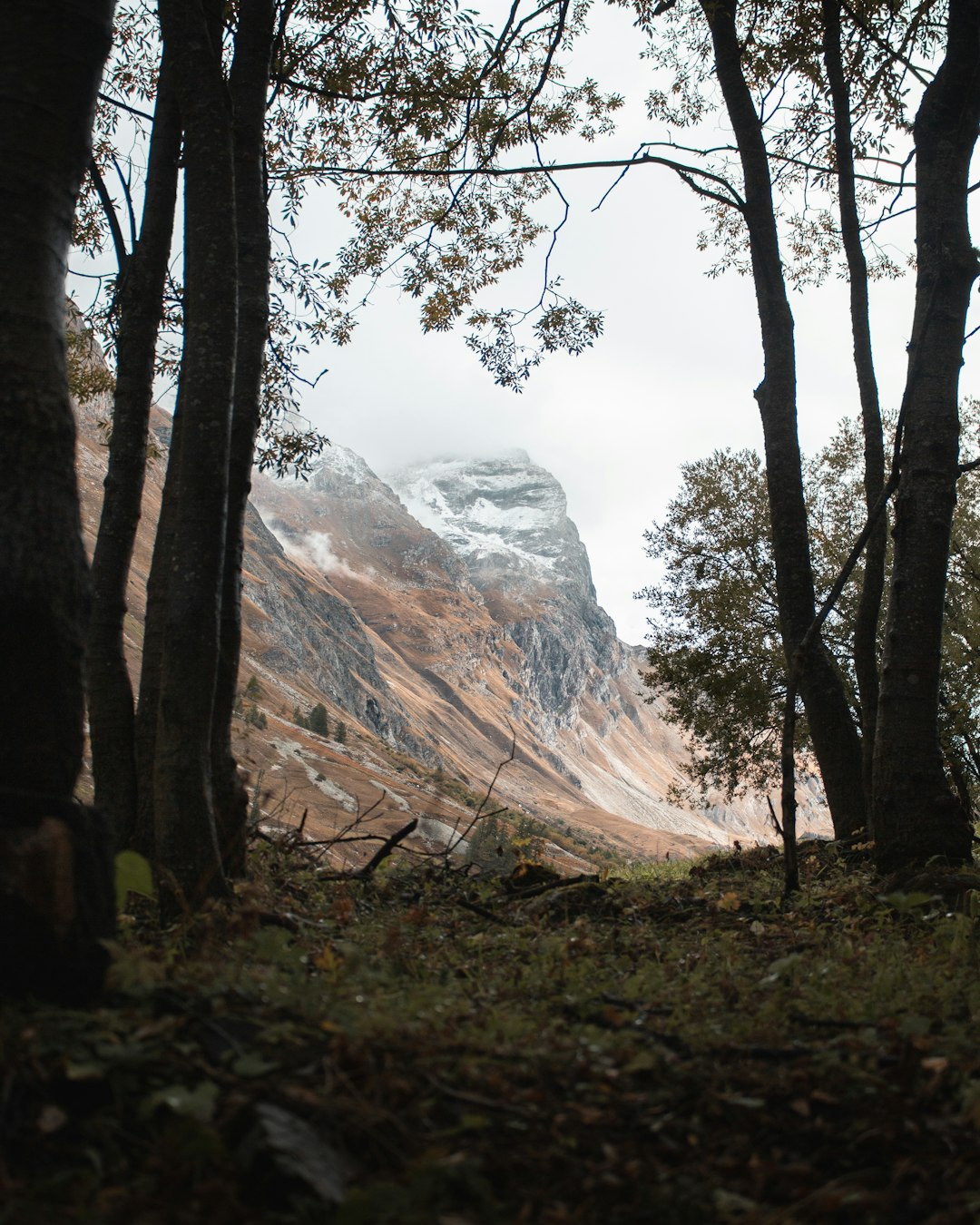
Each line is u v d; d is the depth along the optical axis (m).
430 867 10.31
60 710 4.37
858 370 13.89
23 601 4.29
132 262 9.60
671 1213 3.04
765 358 14.30
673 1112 3.69
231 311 7.19
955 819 9.88
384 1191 2.84
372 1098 3.41
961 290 10.99
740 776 27.03
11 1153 3.00
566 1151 3.35
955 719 21.48
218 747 7.59
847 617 25.02
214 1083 3.37
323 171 14.81
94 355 14.24
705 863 14.42
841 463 27.33
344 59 13.31
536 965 5.97
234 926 5.36
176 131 9.77
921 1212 3.14
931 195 11.27
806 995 5.34
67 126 4.84
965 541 23.72
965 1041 4.39
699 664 26.55
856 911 8.77
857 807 13.56
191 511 6.80
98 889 3.89
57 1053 3.33
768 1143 3.58
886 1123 3.60
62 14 4.86
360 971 5.07
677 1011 4.80
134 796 7.93
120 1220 2.73
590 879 9.83
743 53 16.11
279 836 9.67
